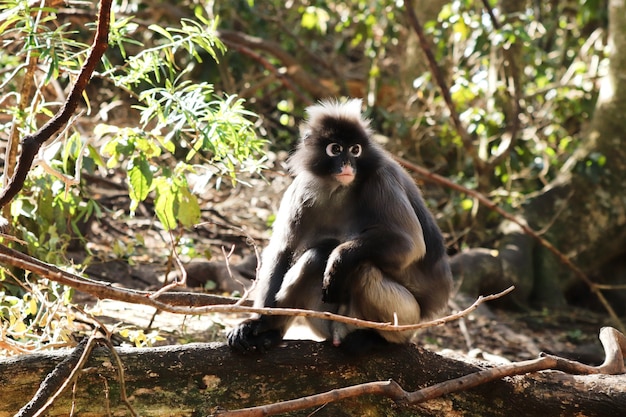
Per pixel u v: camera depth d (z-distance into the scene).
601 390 5.22
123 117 12.64
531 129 13.92
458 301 11.12
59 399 4.90
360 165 6.02
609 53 13.26
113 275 9.30
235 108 5.99
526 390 5.26
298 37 15.43
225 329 7.96
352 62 18.61
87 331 6.96
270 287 5.75
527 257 12.23
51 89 9.63
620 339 6.20
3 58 9.38
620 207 12.73
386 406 5.34
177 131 5.79
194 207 6.28
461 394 5.29
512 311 11.92
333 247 6.05
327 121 6.10
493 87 12.57
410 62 14.62
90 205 7.35
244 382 5.20
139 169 5.87
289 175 6.51
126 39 6.08
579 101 13.58
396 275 5.81
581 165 12.91
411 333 5.65
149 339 6.43
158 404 5.03
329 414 5.33
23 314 6.25
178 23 13.84
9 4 5.65
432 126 13.58
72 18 11.32
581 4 14.35
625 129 12.90
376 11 13.98
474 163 12.55
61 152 6.92
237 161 6.13
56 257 7.00
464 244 12.52
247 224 11.87
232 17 14.79
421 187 13.56
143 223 10.66
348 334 5.50
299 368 5.30
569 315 11.86
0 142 10.46
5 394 4.87
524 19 12.76
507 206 12.86
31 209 7.09
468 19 11.98
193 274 9.81
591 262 12.74
